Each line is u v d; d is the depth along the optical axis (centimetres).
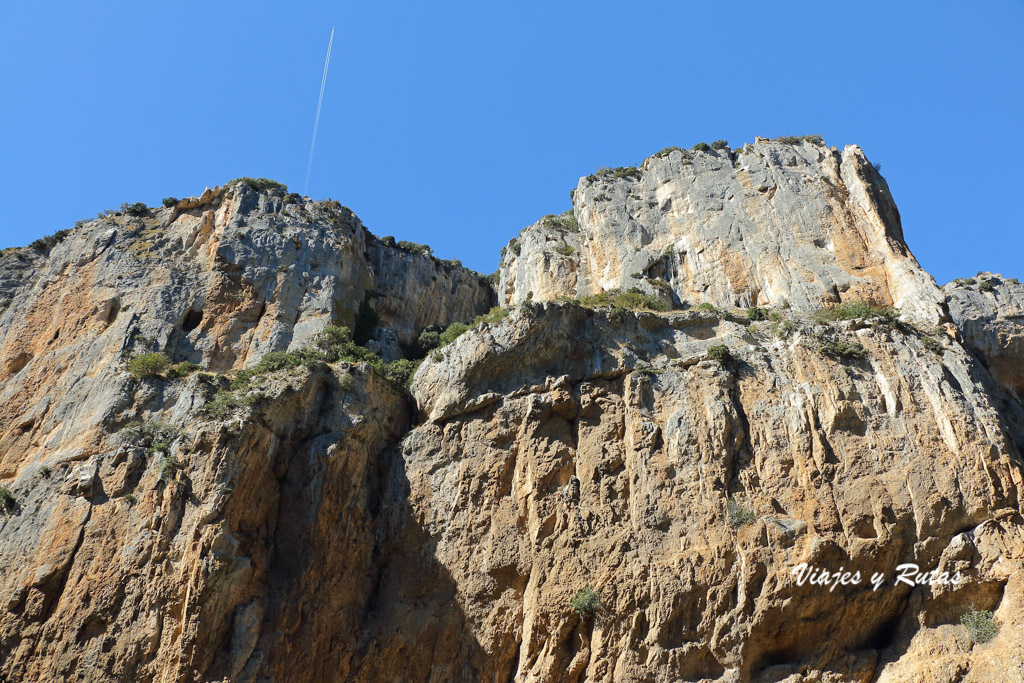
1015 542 3064
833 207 4550
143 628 3116
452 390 3853
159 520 3328
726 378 3625
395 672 3247
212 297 4488
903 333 3709
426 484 3662
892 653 3008
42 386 4241
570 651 3180
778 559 3109
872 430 3391
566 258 5028
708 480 3350
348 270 4894
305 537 3441
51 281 4788
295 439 3691
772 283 4319
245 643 3122
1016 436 3697
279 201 5084
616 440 3562
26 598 3262
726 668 3028
